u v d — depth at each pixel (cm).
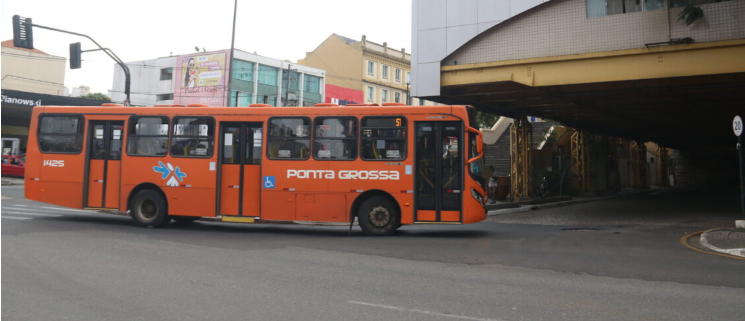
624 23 1602
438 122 1214
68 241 1020
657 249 1052
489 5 1766
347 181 1221
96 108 1344
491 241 1158
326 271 787
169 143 1299
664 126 3259
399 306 587
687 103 2256
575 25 1662
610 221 1709
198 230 1302
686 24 1516
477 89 1959
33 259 828
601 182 3434
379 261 882
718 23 1478
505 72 1745
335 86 5803
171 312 554
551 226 1553
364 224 1220
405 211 1198
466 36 1800
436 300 617
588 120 2928
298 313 555
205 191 1272
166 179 1293
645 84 1806
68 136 1351
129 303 588
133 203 1308
